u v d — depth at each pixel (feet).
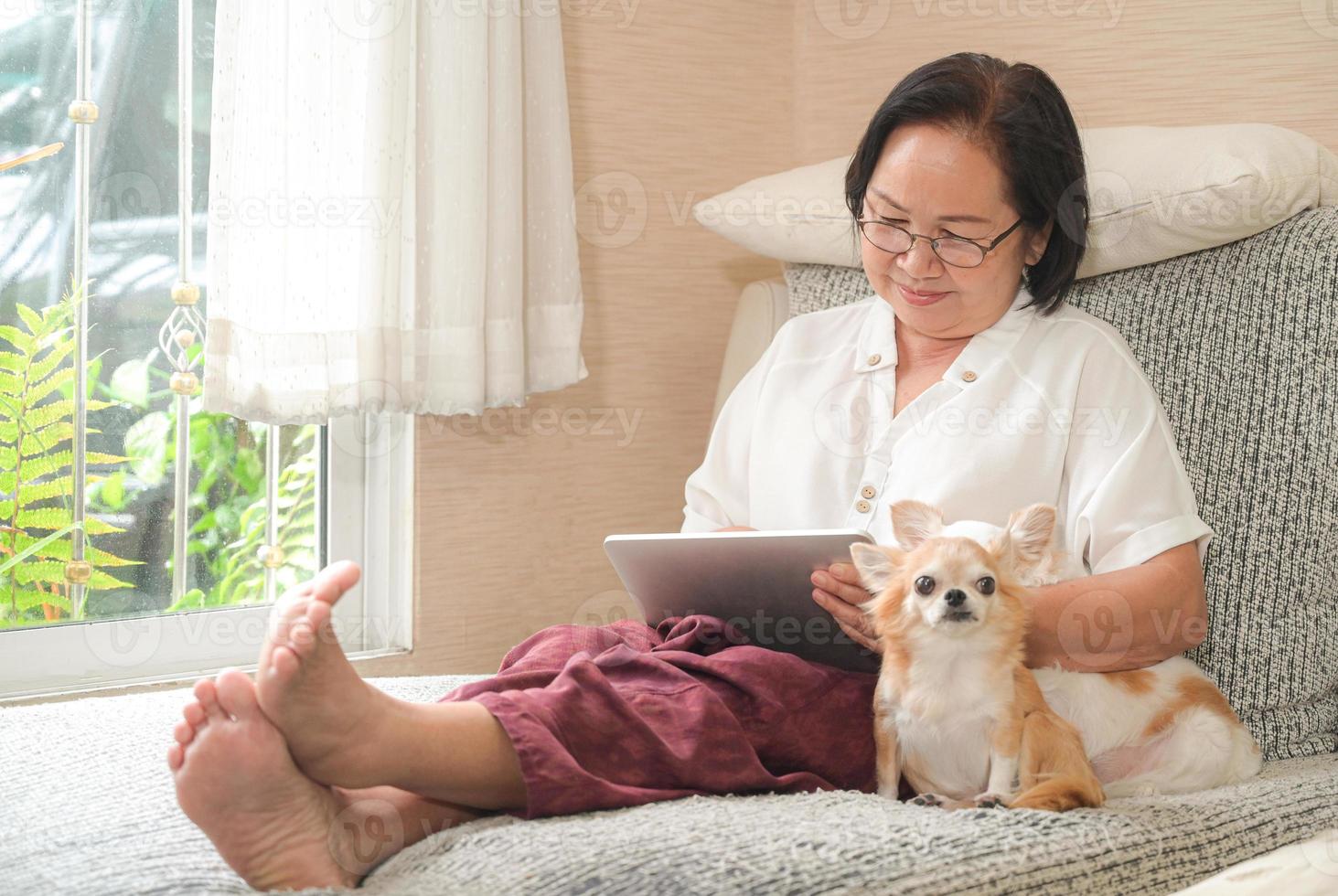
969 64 4.46
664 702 3.49
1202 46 5.91
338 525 6.29
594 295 6.81
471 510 6.41
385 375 5.65
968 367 4.62
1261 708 4.36
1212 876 3.34
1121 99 6.20
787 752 3.67
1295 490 4.42
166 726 4.21
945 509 4.37
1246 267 4.71
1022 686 3.56
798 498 4.83
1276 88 5.71
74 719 4.27
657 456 7.09
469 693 3.52
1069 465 4.41
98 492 5.75
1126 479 4.20
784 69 7.50
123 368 5.78
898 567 3.64
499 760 3.19
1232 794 3.68
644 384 7.02
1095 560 4.23
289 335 5.51
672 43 7.02
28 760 3.84
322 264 5.56
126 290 5.77
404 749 3.06
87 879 2.93
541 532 6.66
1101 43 6.24
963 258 4.39
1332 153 5.57
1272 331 4.58
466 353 5.83
